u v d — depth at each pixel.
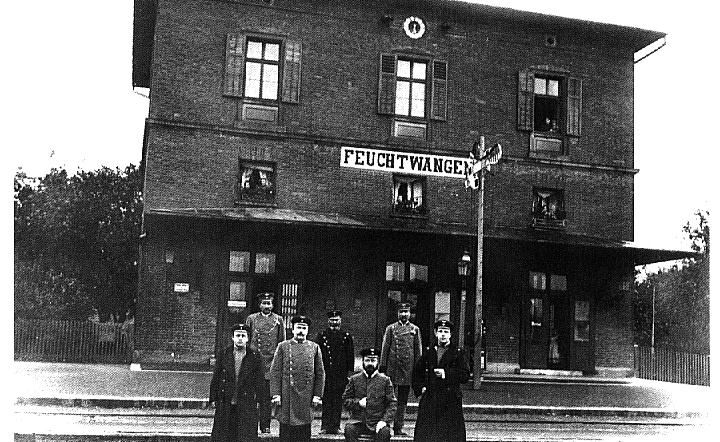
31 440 9.94
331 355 11.86
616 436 12.31
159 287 19.59
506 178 22.56
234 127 20.56
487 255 21.92
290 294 20.36
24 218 35.03
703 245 37.91
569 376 21.98
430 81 22.23
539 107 23.56
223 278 19.94
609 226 23.25
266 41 21.30
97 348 25.75
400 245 21.19
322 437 11.25
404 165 21.75
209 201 20.30
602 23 23.06
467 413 14.05
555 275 22.53
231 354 9.57
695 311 36.94
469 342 21.23
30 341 25.36
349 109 21.55
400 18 22.17
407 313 12.16
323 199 21.08
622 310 22.86
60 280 33.91
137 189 36.69
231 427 9.41
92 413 12.25
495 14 22.61
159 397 13.30
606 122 23.59
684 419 14.48
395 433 11.79
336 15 21.69
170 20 20.50
